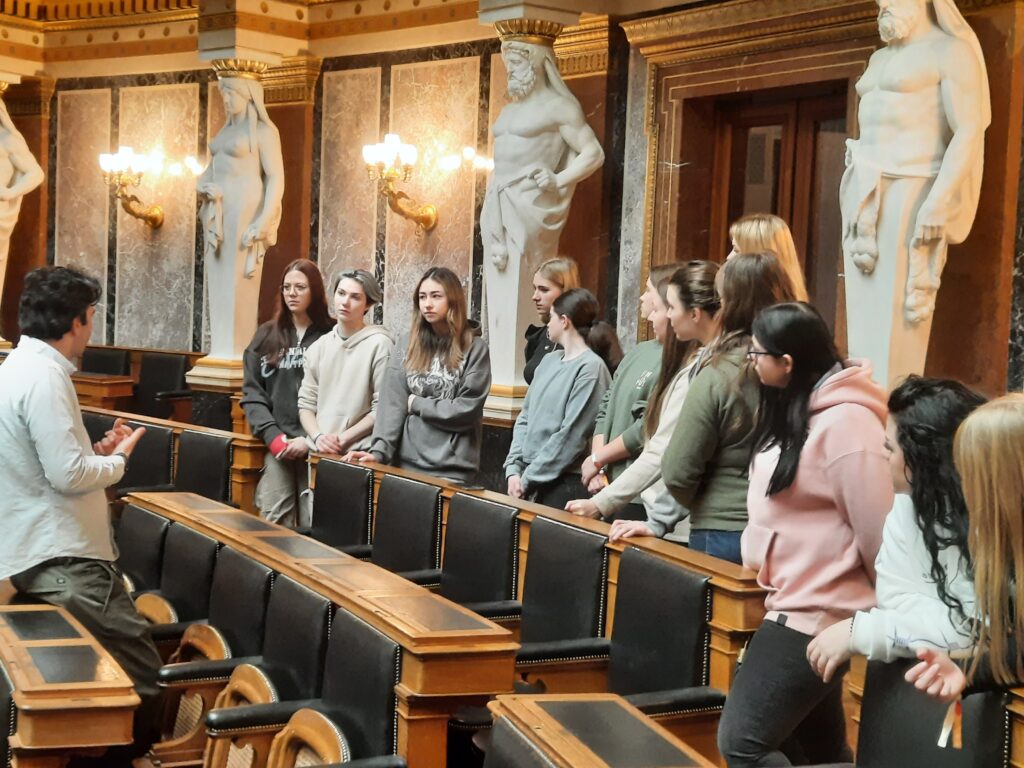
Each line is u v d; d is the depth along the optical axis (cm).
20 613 388
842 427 302
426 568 510
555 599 419
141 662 436
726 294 355
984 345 688
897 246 659
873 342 671
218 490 650
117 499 695
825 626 303
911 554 246
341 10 1119
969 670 234
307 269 641
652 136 903
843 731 329
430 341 578
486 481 872
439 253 1062
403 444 582
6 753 331
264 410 639
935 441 244
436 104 1059
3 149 1208
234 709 359
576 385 540
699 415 358
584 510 440
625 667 377
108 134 1322
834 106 825
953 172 647
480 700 334
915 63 653
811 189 844
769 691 307
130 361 1295
